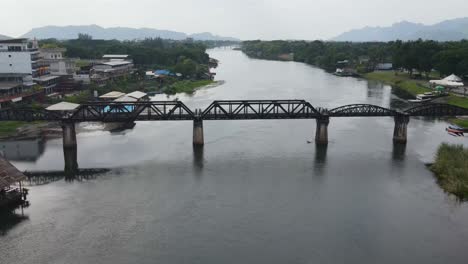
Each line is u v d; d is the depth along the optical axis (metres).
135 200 63.00
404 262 46.66
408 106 139.75
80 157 84.94
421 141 97.62
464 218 57.12
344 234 52.78
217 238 51.72
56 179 72.31
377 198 63.94
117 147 92.56
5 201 60.31
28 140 98.44
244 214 58.34
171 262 46.56
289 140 98.19
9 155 86.50
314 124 115.12
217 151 89.19
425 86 173.88
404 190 67.12
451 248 49.53
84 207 60.38
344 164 80.38
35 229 53.72
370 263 46.50
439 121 120.88
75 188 67.94
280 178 72.81
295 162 81.69
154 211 59.22
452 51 180.25
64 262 46.53
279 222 55.97
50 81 146.88
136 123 118.44
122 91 160.25
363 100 151.62
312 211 59.34
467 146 91.06
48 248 49.28
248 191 66.81
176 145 94.06
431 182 70.62
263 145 93.94
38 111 89.25
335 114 93.06
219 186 69.00
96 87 152.25
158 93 169.62
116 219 56.62
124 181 71.19
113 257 47.53
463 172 69.56
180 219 56.75
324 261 46.84
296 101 92.50
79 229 53.81
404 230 53.81
